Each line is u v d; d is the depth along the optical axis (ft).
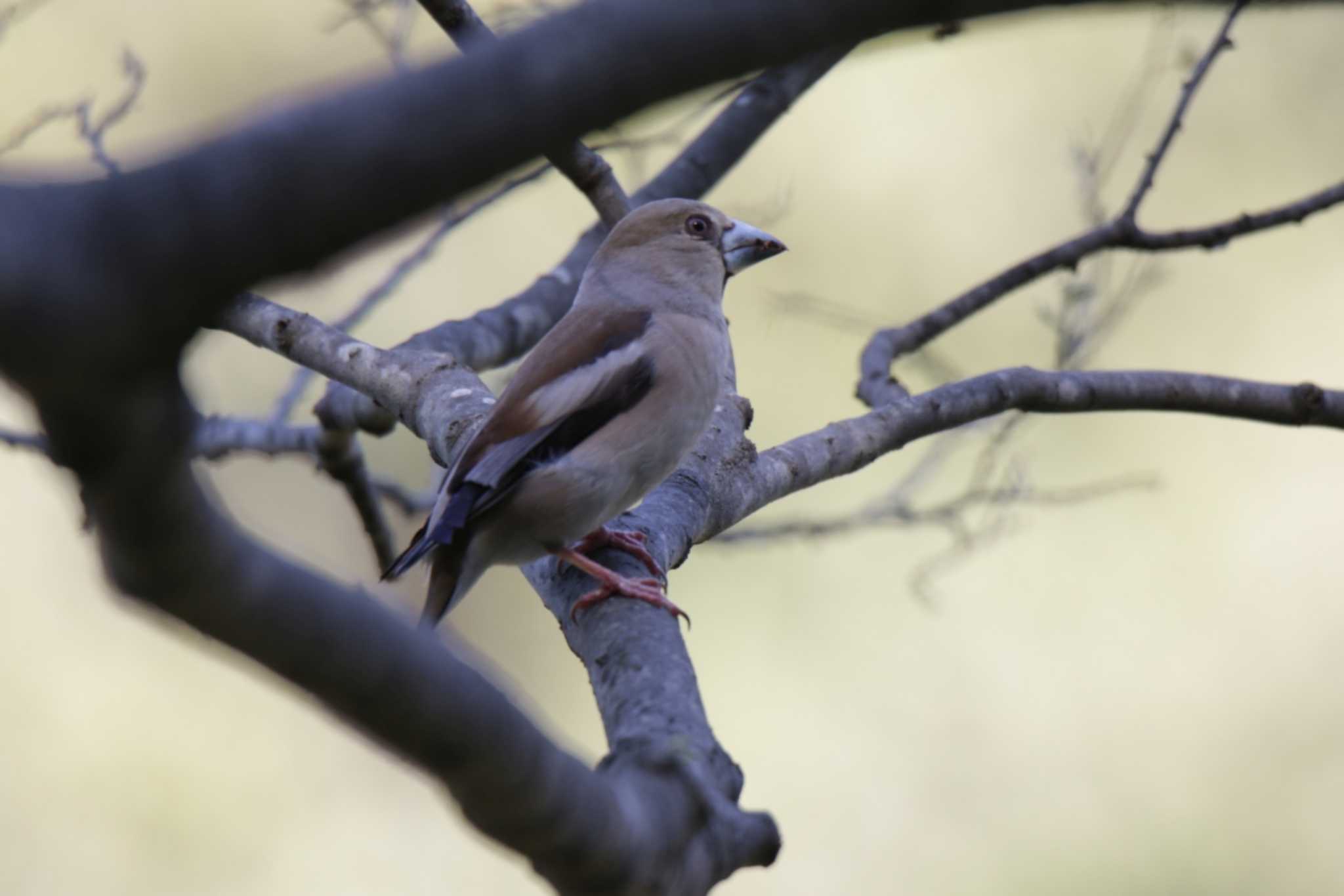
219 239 7.22
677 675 19.84
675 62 7.89
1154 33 44.39
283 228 7.32
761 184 56.95
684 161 38.47
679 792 14.73
